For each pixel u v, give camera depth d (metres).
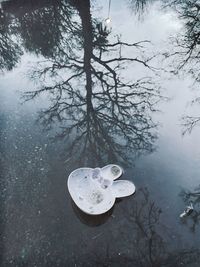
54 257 1.51
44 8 4.58
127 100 2.85
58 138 2.35
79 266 1.47
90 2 4.91
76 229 1.63
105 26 4.27
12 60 3.54
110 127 2.51
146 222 1.67
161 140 2.35
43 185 1.90
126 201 1.77
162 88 3.03
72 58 3.60
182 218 1.70
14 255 1.52
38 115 2.65
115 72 3.32
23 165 2.06
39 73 3.31
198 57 3.52
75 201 1.68
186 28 4.19
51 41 3.89
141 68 3.38
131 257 1.51
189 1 4.88
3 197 1.83
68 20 4.35
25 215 1.71
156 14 4.67
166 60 3.52
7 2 4.68
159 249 1.54
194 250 1.54
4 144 2.26
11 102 2.82
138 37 4.03
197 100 2.83
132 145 2.29
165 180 1.95
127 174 1.98
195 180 1.96
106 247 1.55
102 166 2.05
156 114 2.66
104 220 1.67
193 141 2.32
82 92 3.01
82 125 2.53
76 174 1.83
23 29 4.11
